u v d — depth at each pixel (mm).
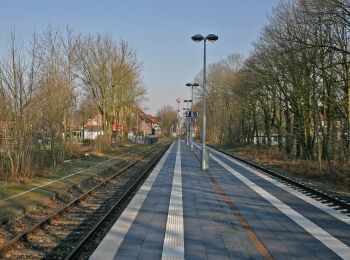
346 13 21078
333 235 9453
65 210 12750
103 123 47281
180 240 8906
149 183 18766
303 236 9359
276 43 32000
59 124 26078
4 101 18984
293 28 29344
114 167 28625
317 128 26047
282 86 35719
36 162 21812
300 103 33031
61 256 8141
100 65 46344
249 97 46594
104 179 21844
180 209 12461
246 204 13438
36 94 20594
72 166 27109
